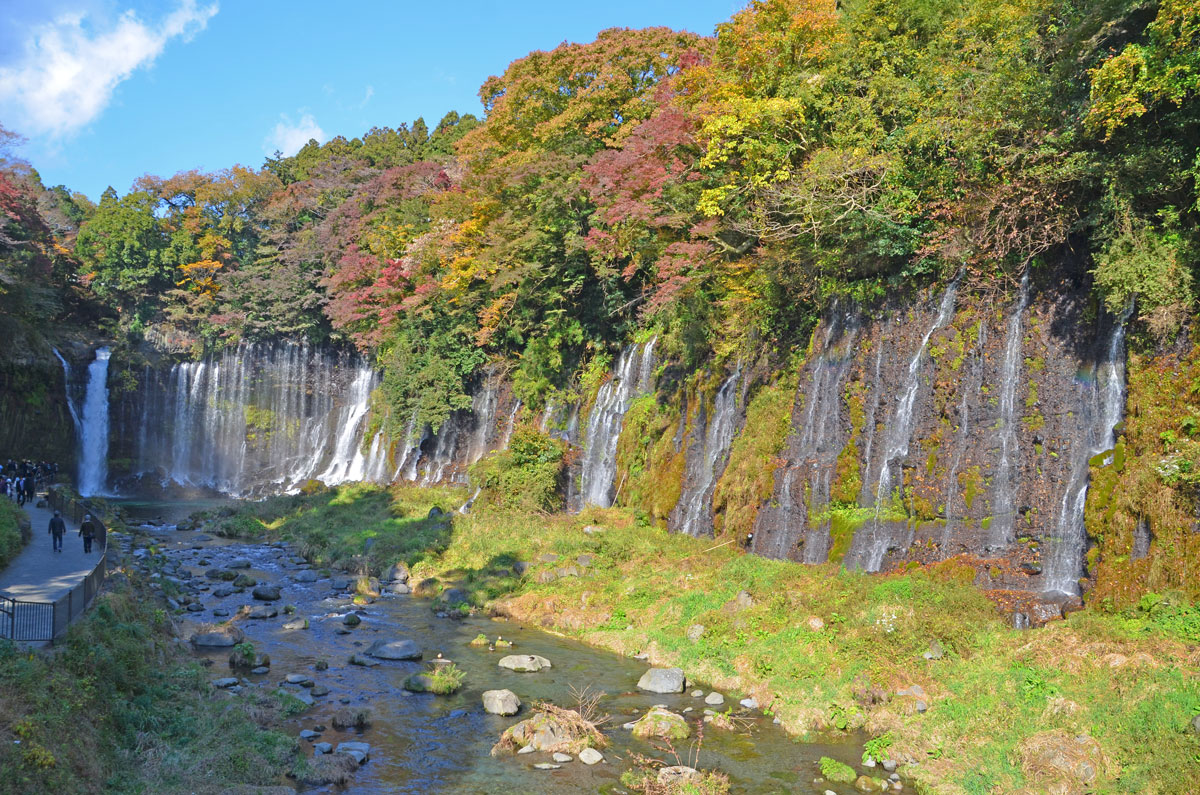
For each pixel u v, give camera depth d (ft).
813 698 66.33
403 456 204.03
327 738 59.82
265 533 158.92
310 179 304.09
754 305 113.91
